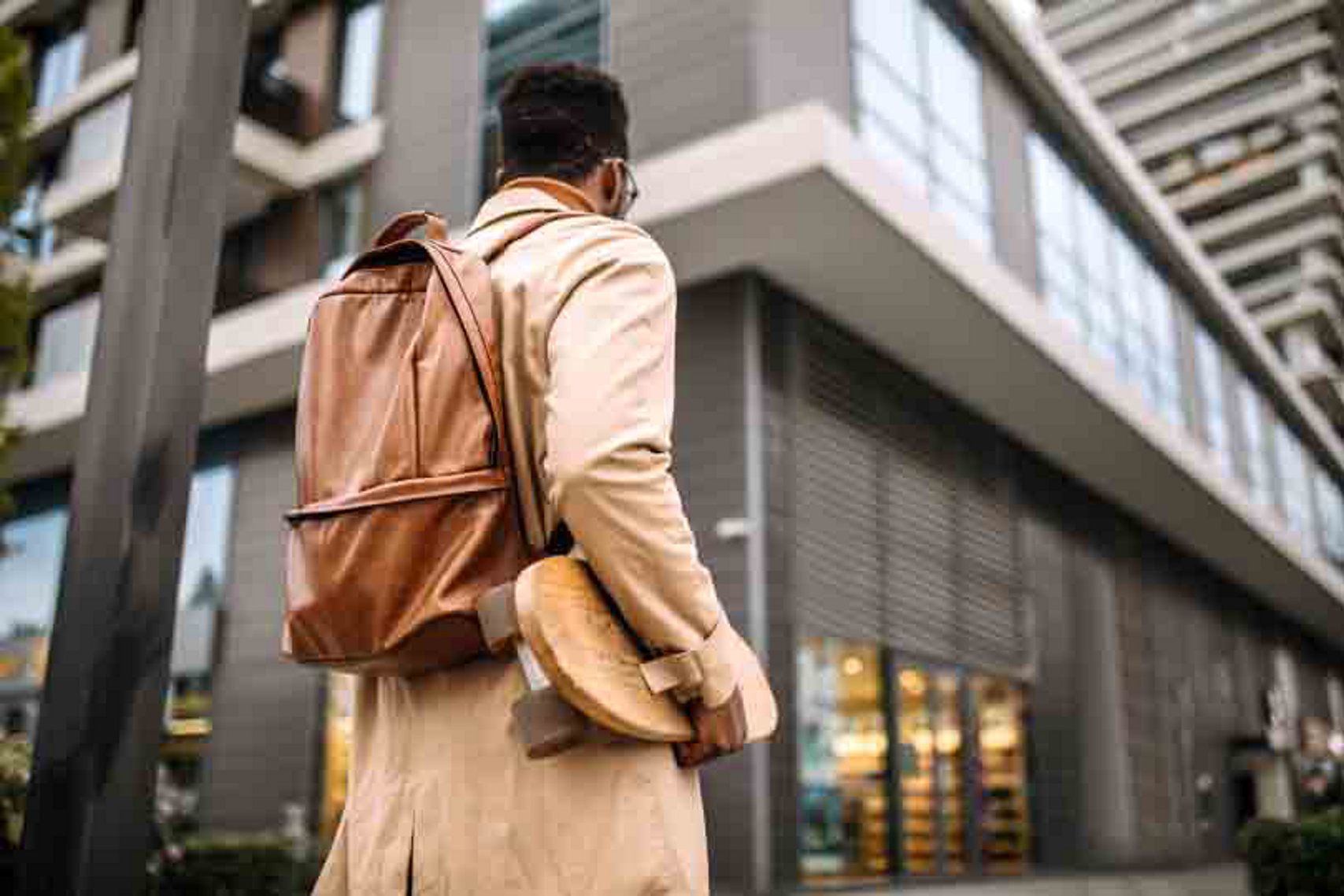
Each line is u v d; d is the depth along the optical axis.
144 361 1.18
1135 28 50.72
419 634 0.90
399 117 13.51
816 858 9.33
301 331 11.88
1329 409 41.88
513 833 0.91
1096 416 13.70
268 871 5.73
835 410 10.88
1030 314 11.58
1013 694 13.21
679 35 10.45
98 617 1.11
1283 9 47.03
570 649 0.86
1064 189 15.59
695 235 9.48
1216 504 17.83
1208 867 16.55
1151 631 18.09
